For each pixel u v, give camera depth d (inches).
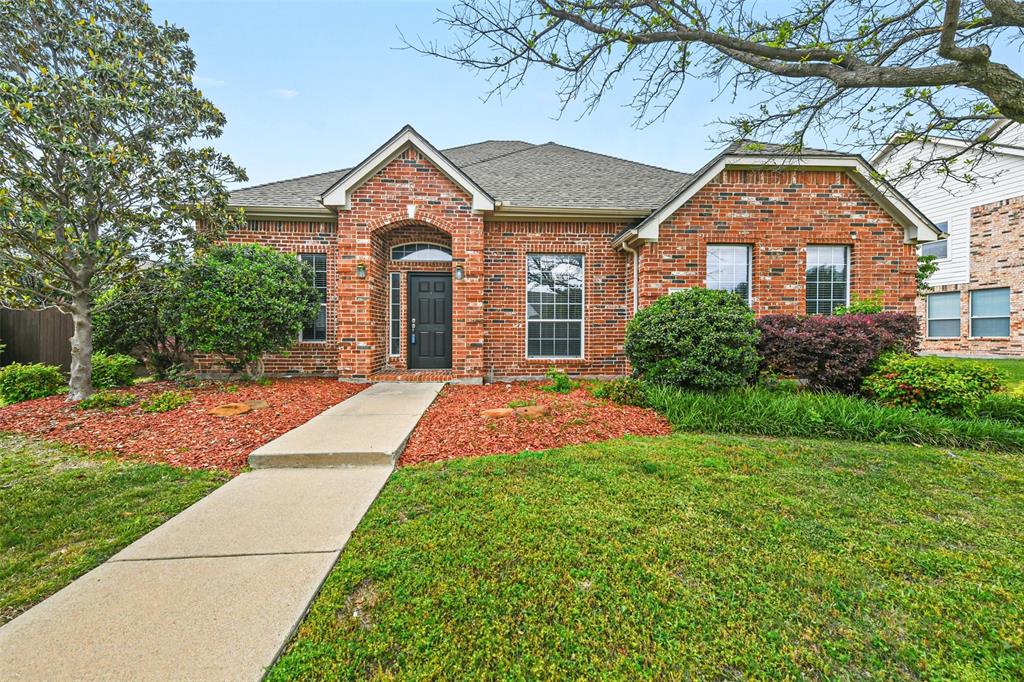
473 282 326.0
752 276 327.6
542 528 110.3
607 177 420.2
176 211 265.0
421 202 323.9
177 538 107.6
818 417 199.5
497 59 191.8
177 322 288.4
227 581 89.6
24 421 208.8
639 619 79.2
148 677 65.3
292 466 159.3
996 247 512.7
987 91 136.0
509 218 349.7
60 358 352.5
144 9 262.2
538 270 360.2
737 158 318.0
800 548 103.0
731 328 247.0
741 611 81.7
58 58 240.4
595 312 357.7
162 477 148.7
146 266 269.3
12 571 94.8
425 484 138.9
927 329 585.3
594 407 229.9
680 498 128.2
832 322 272.2
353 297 321.1
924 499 130.8
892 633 76.9
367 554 99.3
